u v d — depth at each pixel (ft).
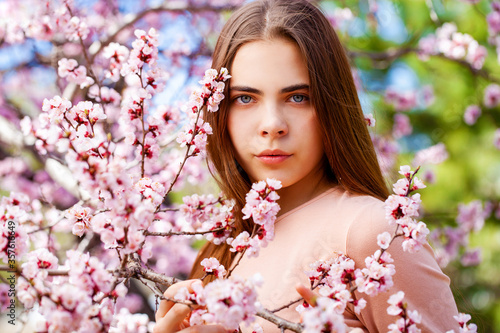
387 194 4.84
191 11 10.84
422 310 3.72
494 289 17.35
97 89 6.36
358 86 6.84
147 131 4.40
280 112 4.19
